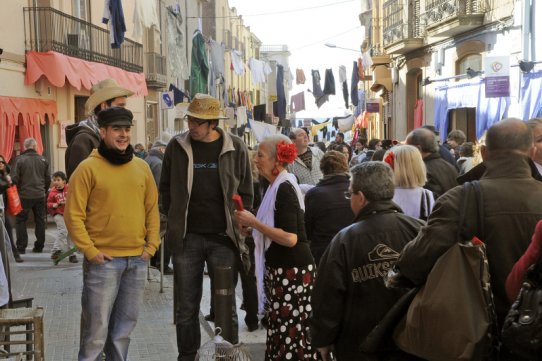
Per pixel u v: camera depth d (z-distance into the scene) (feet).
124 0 81.10
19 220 41.09
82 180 16.14
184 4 124.06
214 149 18.76
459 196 11.00
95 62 66.85
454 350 10.11
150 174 17.19
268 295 17.62
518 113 52.70
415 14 80.74
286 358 17.03
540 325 9.20
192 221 18.61
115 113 16.25
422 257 10.83
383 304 12.39
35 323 16.49
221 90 116.67
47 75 56.18
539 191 10.93
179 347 18.72
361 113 148.66
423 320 10.42
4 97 51.03
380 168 13.06
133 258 16.69
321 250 20.17
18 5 54.54
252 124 67.46
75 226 15.98
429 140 21.59
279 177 17.02
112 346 16.96
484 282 10.37
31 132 55.16
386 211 12.91
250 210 19.43
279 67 138.72
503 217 10.74
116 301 17.02
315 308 12.91
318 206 20.31
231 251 18.83
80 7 67.82
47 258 39.45
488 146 11.46
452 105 65.72
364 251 12.57
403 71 89.56
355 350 12.64
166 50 106.73
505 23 56.08
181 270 18.67
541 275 9.51
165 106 74.49
